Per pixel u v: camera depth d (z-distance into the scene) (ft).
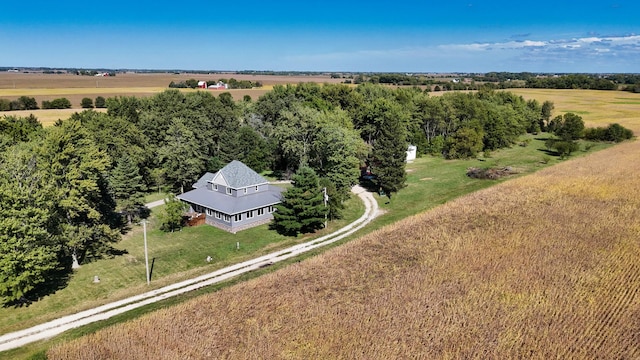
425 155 331.36
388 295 119.34
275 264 148.77
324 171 228.02
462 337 98.84
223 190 197.26
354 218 197.47
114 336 103.24
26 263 118.32
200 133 247.09
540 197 201.36
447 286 122.83
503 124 342.03
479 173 260.83
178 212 181.37
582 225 164.04
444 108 339.16
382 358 93.35
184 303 118.62
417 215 189.16
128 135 222.28
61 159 147.84
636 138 364.58
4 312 118.42
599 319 102.94
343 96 358.02
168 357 95.50
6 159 136.26
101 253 157.17
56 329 110.22
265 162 275.80
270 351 96.89
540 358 90.27
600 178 230.68
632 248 142.51
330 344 98.78
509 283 122.52
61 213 148.05
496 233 159.63
